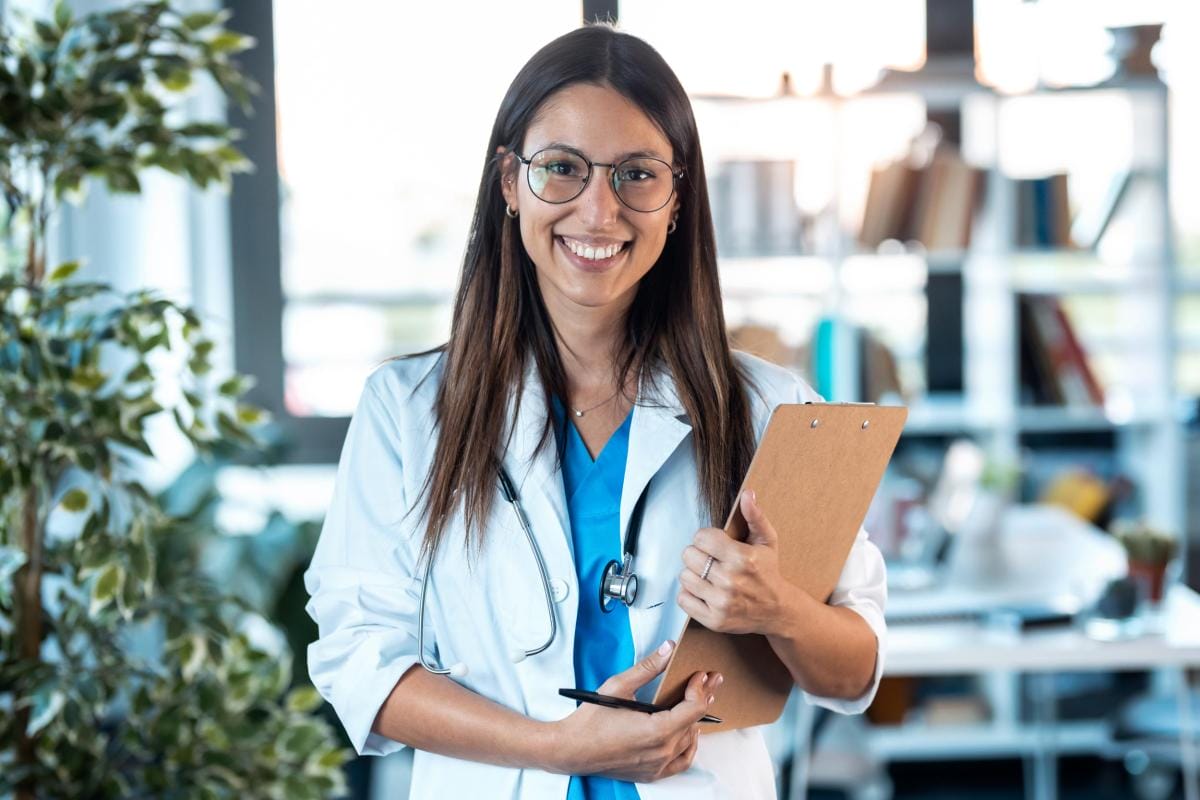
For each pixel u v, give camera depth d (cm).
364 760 318
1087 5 383
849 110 391
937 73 362
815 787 291
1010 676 381
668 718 127
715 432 142
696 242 144
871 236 379
